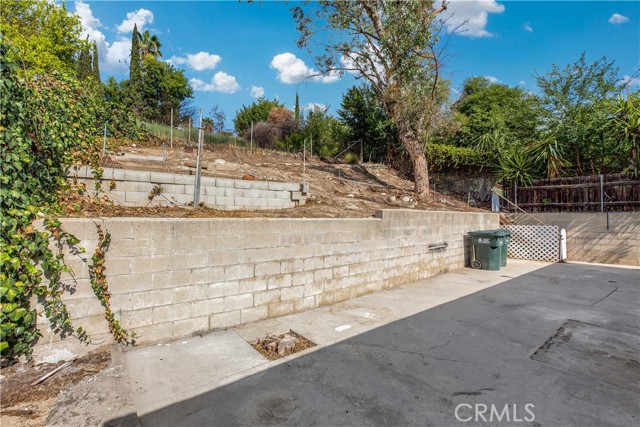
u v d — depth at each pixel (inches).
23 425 80.3
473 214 364.8
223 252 155.1
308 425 90.9
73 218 122.4
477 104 759.7
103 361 115.6
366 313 189.2
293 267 183.5
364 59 445.1
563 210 420.2
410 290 245.3
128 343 130.4
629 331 167.5
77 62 1050.7
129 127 426.9
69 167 181.6
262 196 263.6
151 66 1167.0
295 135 824.3
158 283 137.1
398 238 257.3
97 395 92.8
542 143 454.3
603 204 387.9
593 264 373.7
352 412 97.1
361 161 674.8
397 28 399.5
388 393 107.8
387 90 436.8
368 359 132.2
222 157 452.8
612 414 98.4
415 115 441.4
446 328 169.0
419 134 448.1
